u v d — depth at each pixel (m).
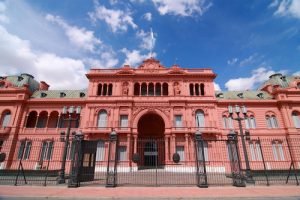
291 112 36.94
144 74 38.81
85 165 19.70
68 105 38.56
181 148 33.91
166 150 33.75
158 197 11.52
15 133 35.72
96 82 39.00
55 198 11.45
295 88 38.59
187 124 35.25
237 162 16.78
